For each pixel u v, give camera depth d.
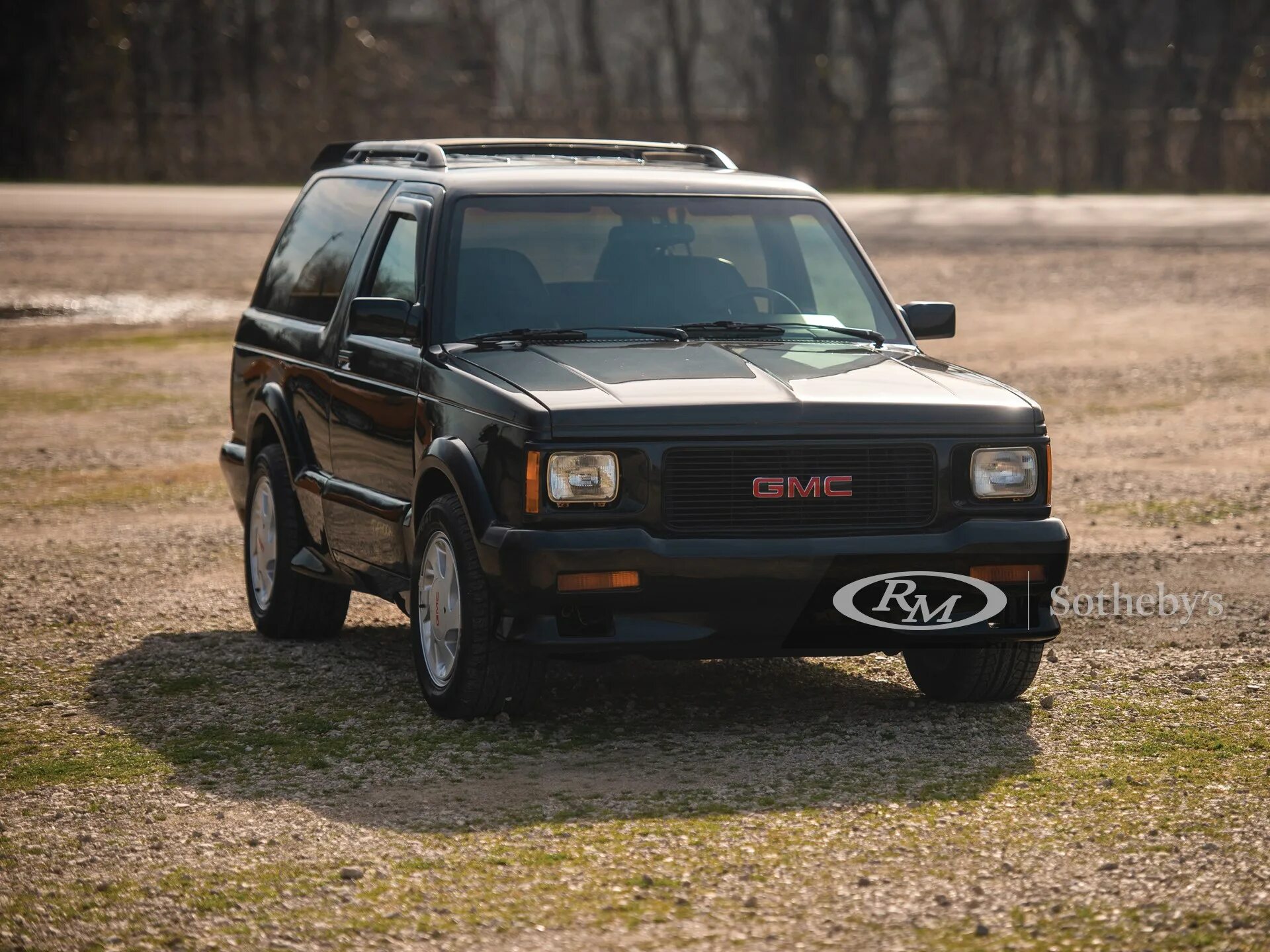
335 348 9.20
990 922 5.36
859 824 6.35
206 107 71.81
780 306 8.61
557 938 5.30
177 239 41.59
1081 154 62.81
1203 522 12.98
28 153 66.69
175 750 7.57
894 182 66.19
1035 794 6.70
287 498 9.73
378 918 5.49
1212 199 53.72
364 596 11.32
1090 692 8.34
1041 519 7.59
